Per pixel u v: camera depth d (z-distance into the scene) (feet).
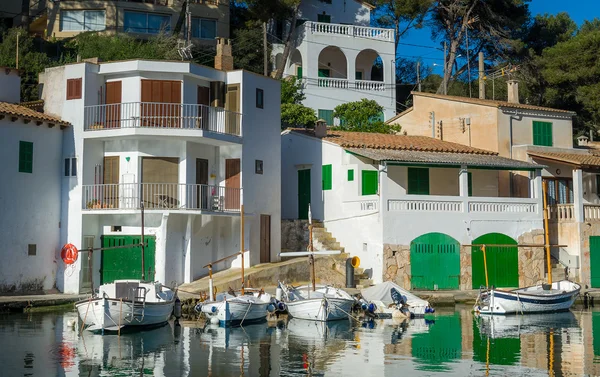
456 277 135.85
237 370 75.25
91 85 128.36
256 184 136.77
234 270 131.23
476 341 93.35
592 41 201.26
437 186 146.72
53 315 109.50
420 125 176.14
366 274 134.62
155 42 183.52
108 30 200.23
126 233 127.75
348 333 99.09
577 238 147.84
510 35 228.02
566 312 125.08
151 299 103.55
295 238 145.89
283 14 203.92
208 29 210.38
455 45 219.41
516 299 119.85
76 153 127.13
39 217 124.77
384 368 76.79
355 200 138.82
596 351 86.79
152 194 126.82
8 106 124.06
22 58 167.63
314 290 116.67
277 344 89.81
